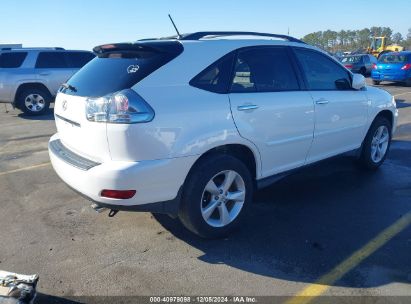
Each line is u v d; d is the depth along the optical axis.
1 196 4.90
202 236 3.64
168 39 3.63
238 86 3.66
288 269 3.24
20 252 3.54
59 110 3.82
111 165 3.09
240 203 3.81
